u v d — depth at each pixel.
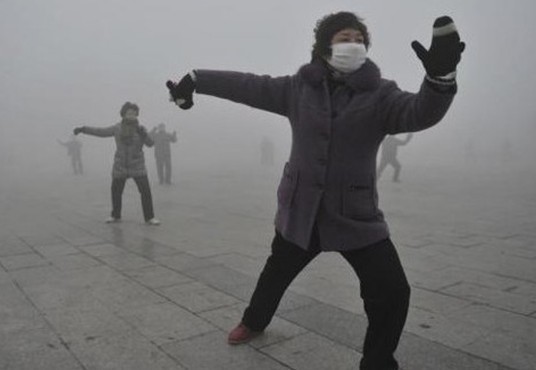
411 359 2.95
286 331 3.33
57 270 4.92
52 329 3.41
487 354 3.03
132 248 5.92
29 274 4.78
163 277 4.65
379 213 2.55
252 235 6.79
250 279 4.59
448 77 1.95
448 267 5.07
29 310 3.78
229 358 2.96
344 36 2.41
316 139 2.46
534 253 5.70
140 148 7.63
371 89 2.39
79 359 2.97
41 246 6.03
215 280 4.55
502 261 5.32
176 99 2.67
